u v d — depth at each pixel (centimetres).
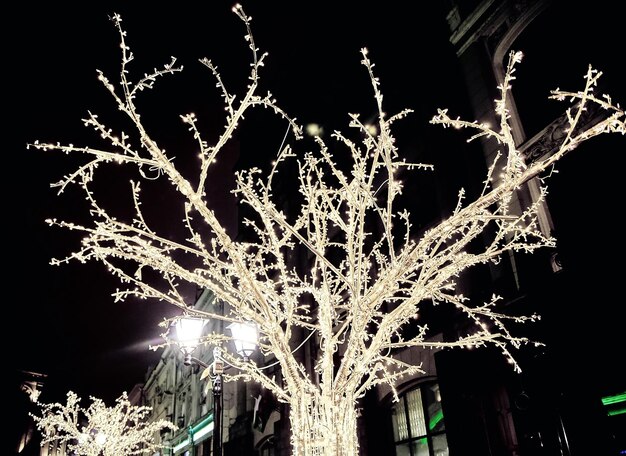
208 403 2308
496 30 927
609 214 607
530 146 780
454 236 873
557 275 635
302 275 1460
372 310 338
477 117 917
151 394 4178
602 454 551
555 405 601
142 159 271
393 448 921
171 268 308
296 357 1328
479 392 702
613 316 565
